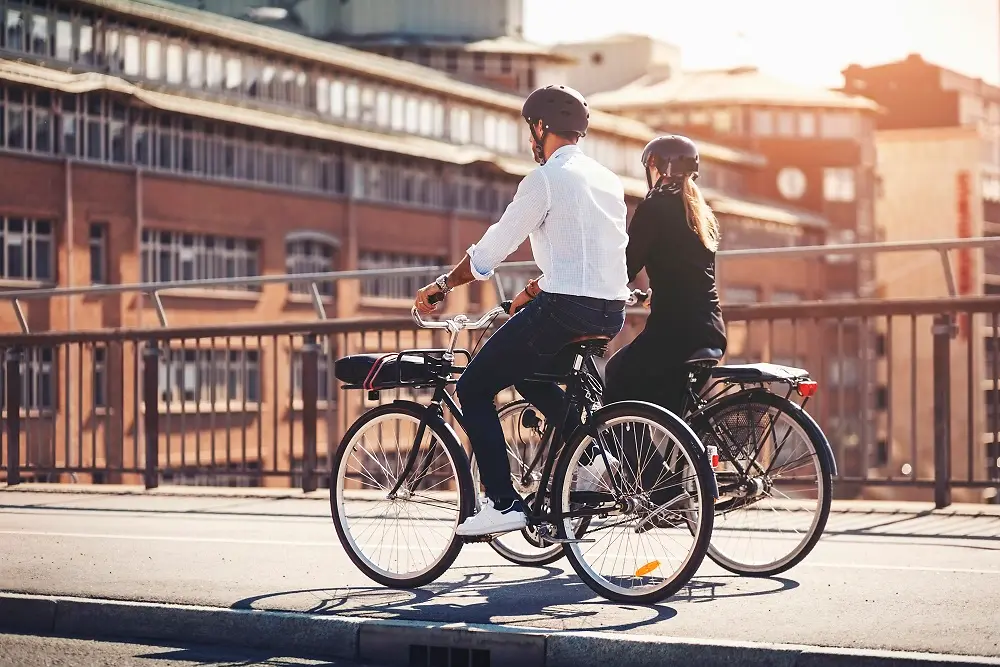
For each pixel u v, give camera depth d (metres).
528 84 76.19
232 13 74.25
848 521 8.48
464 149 59.69
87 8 46.41
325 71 55.09
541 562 6.70
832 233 83.94
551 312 5.80
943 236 94.88
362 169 54.81
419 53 74.75
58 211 43.12
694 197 6.51
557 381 6.01
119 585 6.12
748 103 83.56
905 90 102.88
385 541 6.23
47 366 41.88
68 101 44.12
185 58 49.84
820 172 83.88
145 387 11.59
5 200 41.72
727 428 6.47
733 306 9.77
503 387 5.96
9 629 5.78
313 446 10.97
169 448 11.54
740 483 6.37
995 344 9.25
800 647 4.75
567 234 5.82
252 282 11.33
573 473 5.90
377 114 57.16
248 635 5.43
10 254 42.22
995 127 101.19
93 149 44.84
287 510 9.46
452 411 6.16
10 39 44.22
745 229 75.06
